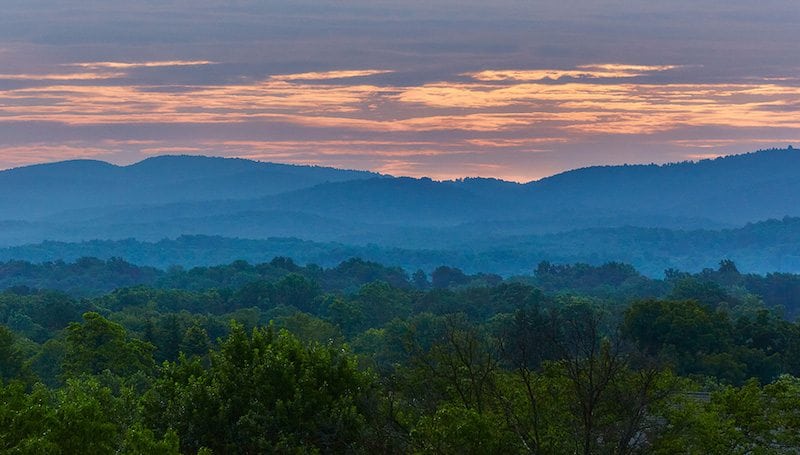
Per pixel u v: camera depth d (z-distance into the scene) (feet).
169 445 70.08
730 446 78.89
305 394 89.35
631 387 80.07
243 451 86.58
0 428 72.23
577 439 77.82
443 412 77.71
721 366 220.84
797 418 79.05
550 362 86.63
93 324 192.85
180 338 297.53
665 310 240.94
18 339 310.45
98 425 72.54
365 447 85.30
